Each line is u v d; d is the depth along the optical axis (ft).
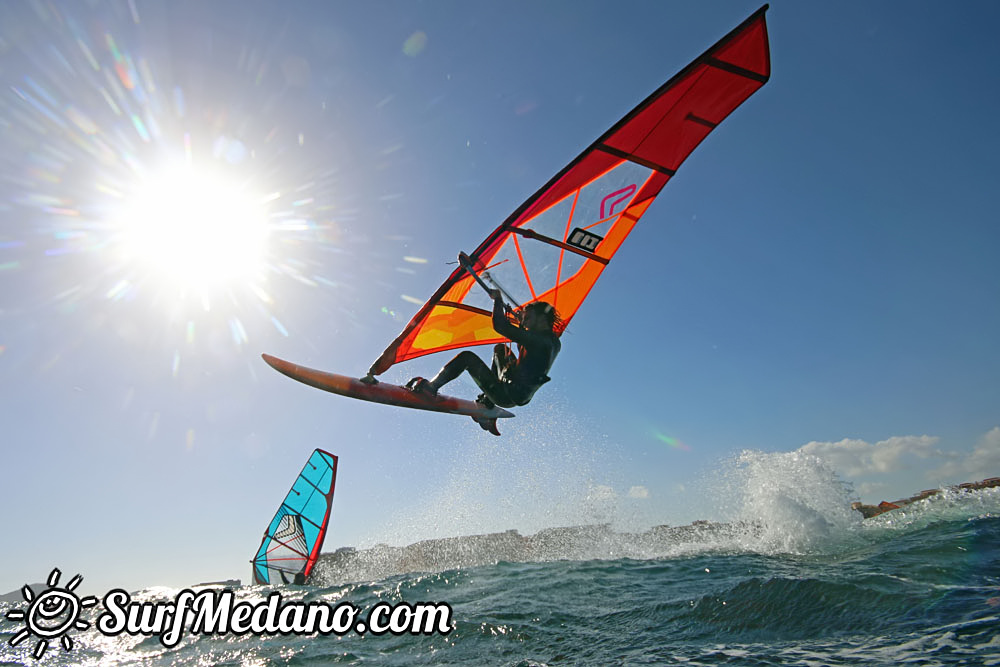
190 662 20.95
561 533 44.06
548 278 24.88
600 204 23.71
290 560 54.49
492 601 25.90
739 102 21.85
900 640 14.42
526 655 17.58
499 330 20.39
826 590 19.42
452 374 21.79
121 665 21.70
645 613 20.72
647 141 22.30
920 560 23.17
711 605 20.20
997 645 12.91
